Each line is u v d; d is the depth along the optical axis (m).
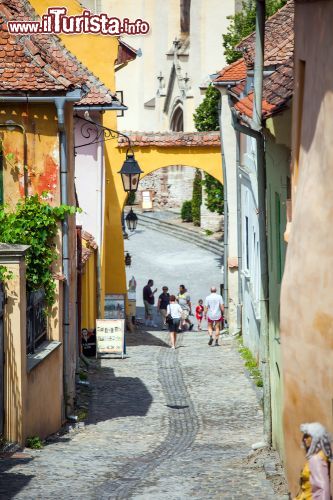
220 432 26.19
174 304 41.94
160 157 48.72
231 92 36.69
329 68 13.92
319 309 14.31
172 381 33.94
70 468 20.84
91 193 41.50
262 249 23.06
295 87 16.48
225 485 19.17
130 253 74.62
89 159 41.31
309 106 15.08
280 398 21.55
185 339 45.59
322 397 14.31
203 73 84.06
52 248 25.84
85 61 44.44
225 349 40.97
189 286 64.12
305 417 15.05
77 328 33.19
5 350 22.28
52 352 25.38
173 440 25.06
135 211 92.62
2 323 22.17
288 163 20.48
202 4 83.56
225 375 34.88
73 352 28.62
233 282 44.84
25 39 25.55
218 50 84.00
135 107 96.88
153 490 18.78
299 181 15.62
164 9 92.88
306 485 12.88
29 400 23.27
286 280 15.72
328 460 12.66
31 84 24.80
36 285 25.33
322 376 14.30
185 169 93.88
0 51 25.28
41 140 25.69
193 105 84.56
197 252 74.81
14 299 22.19
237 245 43.50
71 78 25.39
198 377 34.62
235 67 43.75
